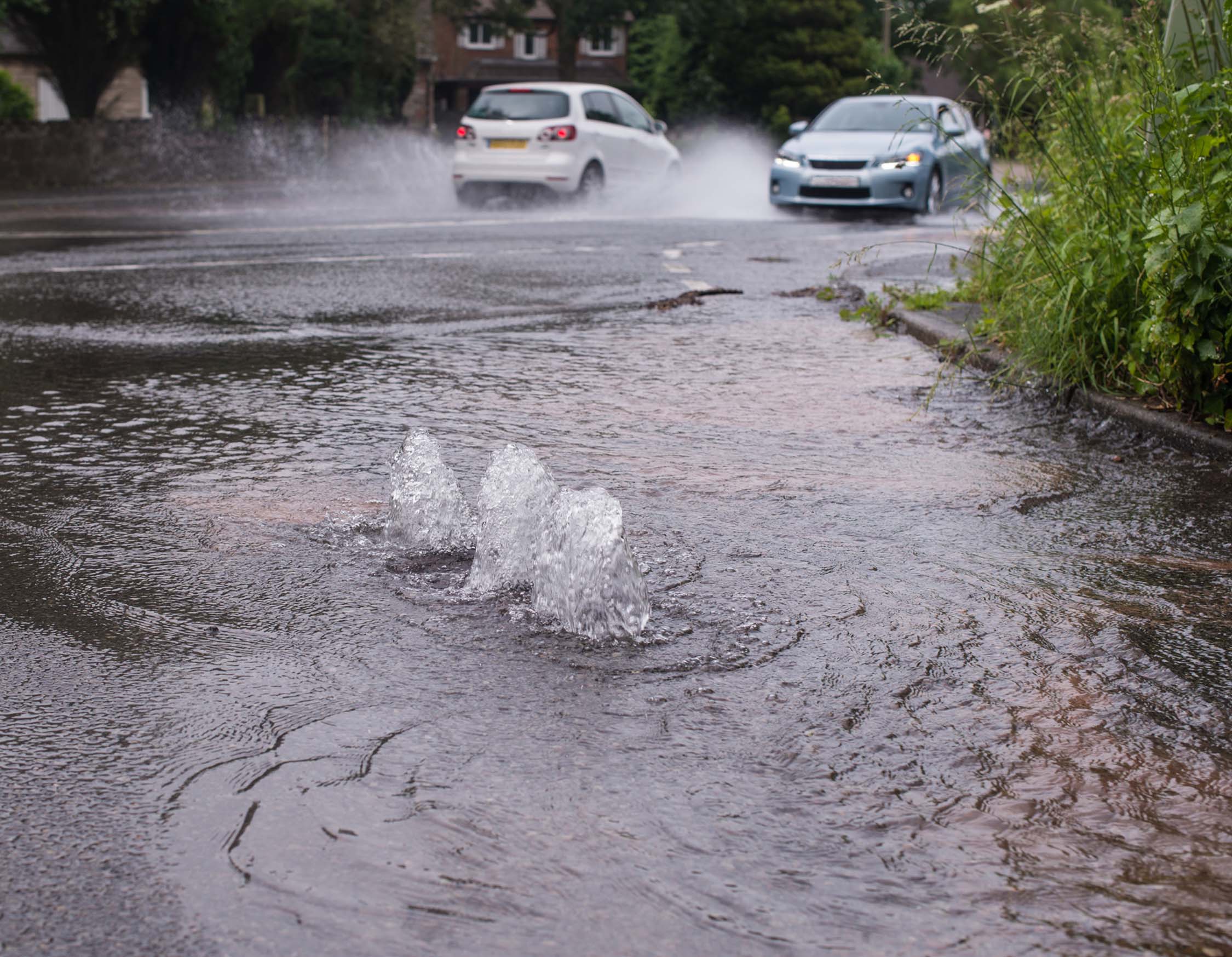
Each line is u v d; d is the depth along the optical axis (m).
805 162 16.70
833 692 2.62
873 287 9.55
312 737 2.40
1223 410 4.89
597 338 7.41
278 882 1.93
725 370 6.41
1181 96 4.91
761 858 2.00
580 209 18.81
